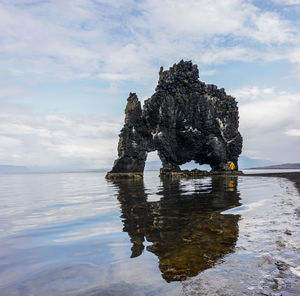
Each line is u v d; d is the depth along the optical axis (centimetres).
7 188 3095
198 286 381
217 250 547
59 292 373
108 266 477
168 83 5031
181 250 557
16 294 370
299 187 1998
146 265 476
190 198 1480
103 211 1127
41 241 673
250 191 1788
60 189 2705
